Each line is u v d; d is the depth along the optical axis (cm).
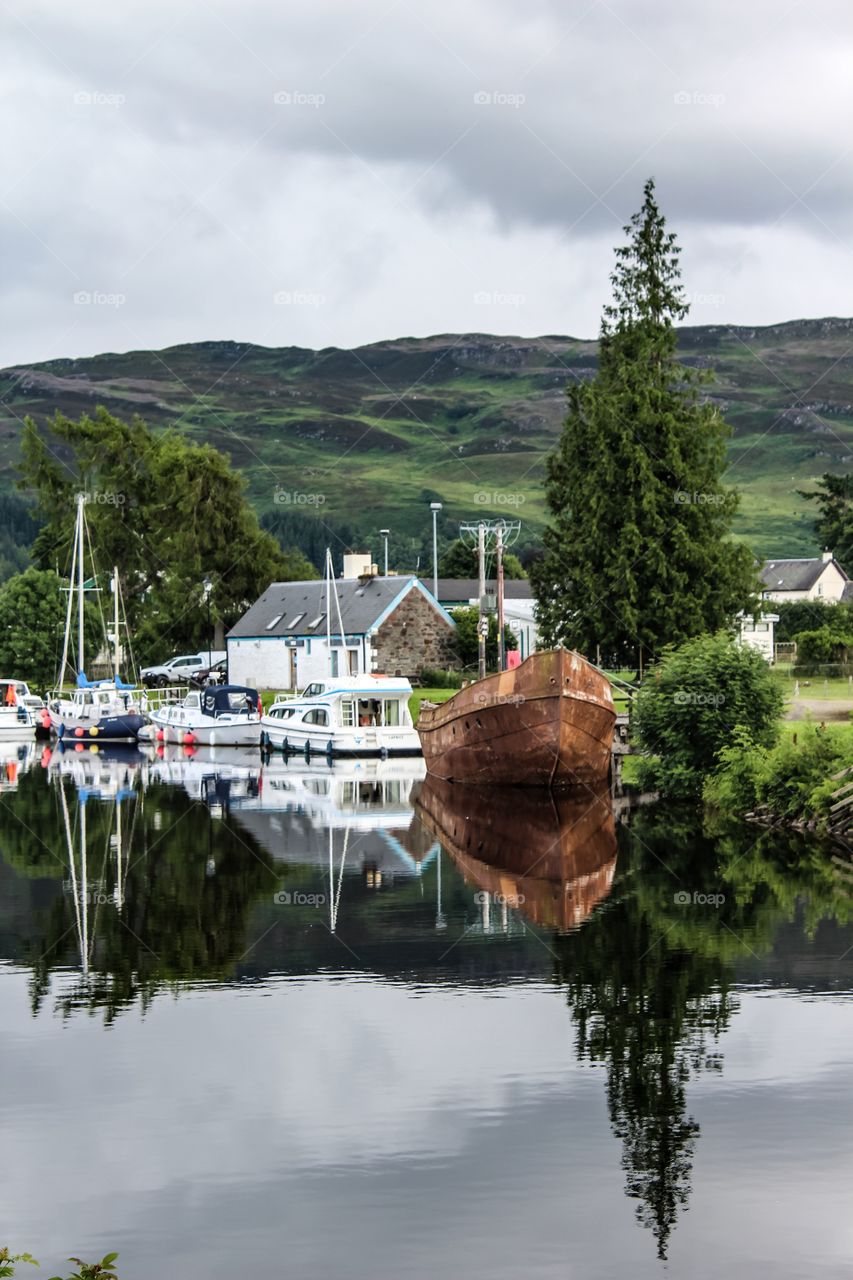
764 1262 1608
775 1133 1933
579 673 5750
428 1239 1662
